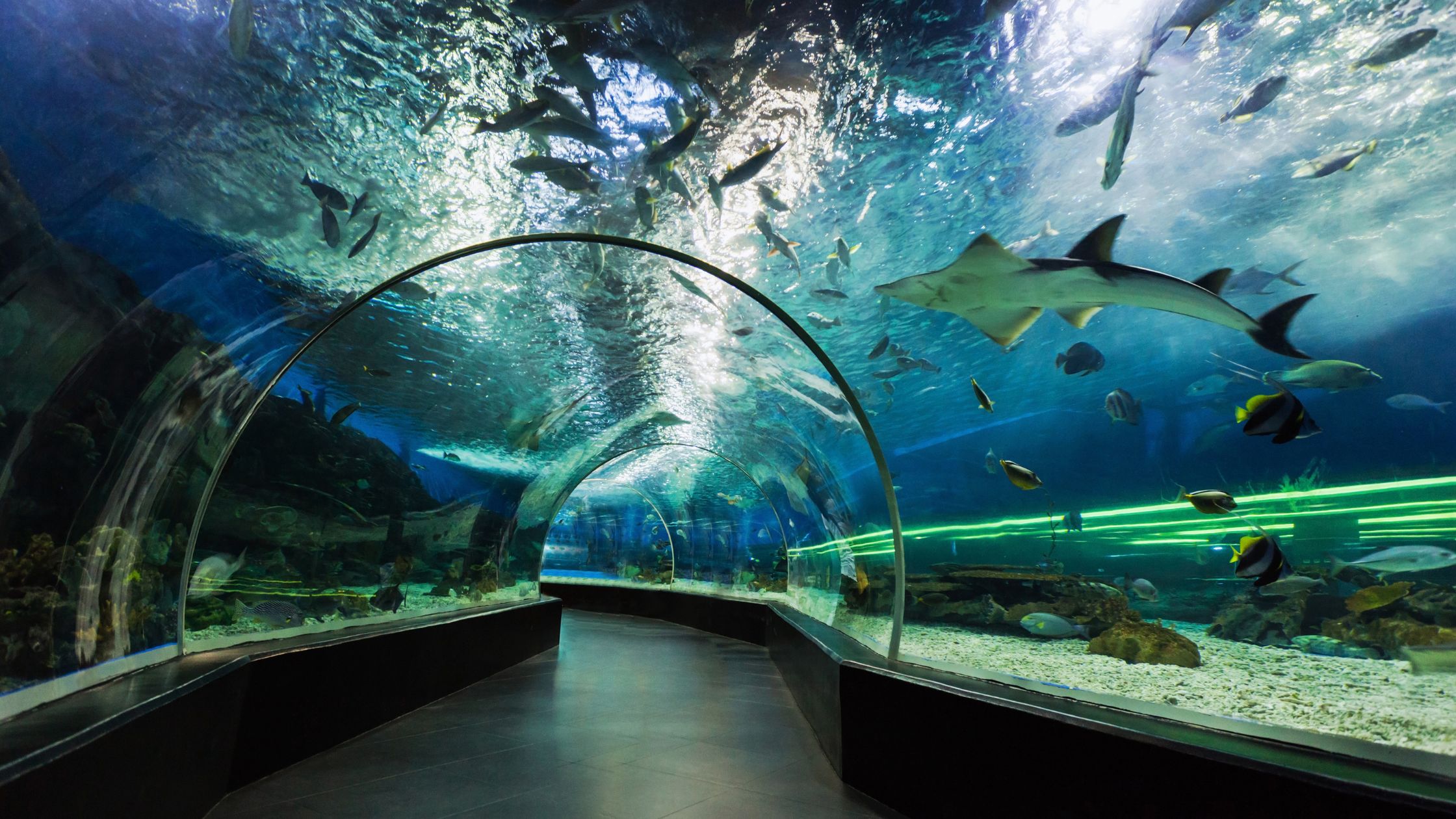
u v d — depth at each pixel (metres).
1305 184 3.28
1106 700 3.30
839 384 6.15
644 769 4.94
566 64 3.10
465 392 7.40
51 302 2.32
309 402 5.54
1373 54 2.60
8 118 1.96
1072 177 3.54
